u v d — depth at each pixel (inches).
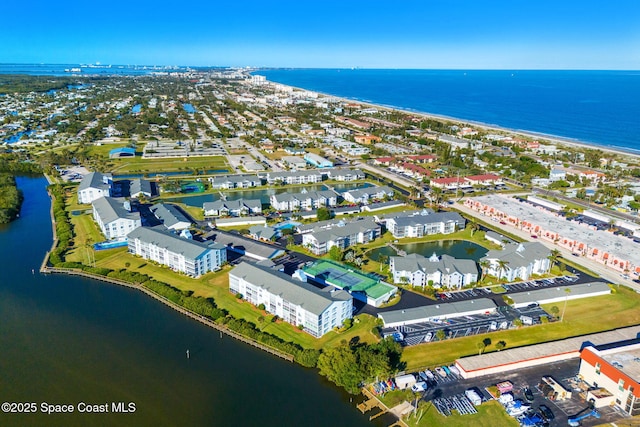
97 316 5172.2
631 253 6579.7
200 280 5920.3
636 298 5620.1
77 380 4151.1
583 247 6924.2
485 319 5142.7
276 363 4421.8
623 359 4010.8
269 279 5265.8
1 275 6087.6
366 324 5000.0
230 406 3870.6
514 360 4293.8
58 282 5930.1
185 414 3779.5
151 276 6043.3
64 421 3668.8
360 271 6200.8
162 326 5000.0
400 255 6835.6
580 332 4918.8
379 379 4104.3
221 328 4936.0
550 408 3794.3
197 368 4338.1
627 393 3725.4
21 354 4490.7
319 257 6658.5
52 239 7283.5
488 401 3865.7
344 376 3983.8
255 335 4697.3
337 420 3720.5
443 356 4475.9
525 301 5428.2
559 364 4352.9
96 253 6702.8
